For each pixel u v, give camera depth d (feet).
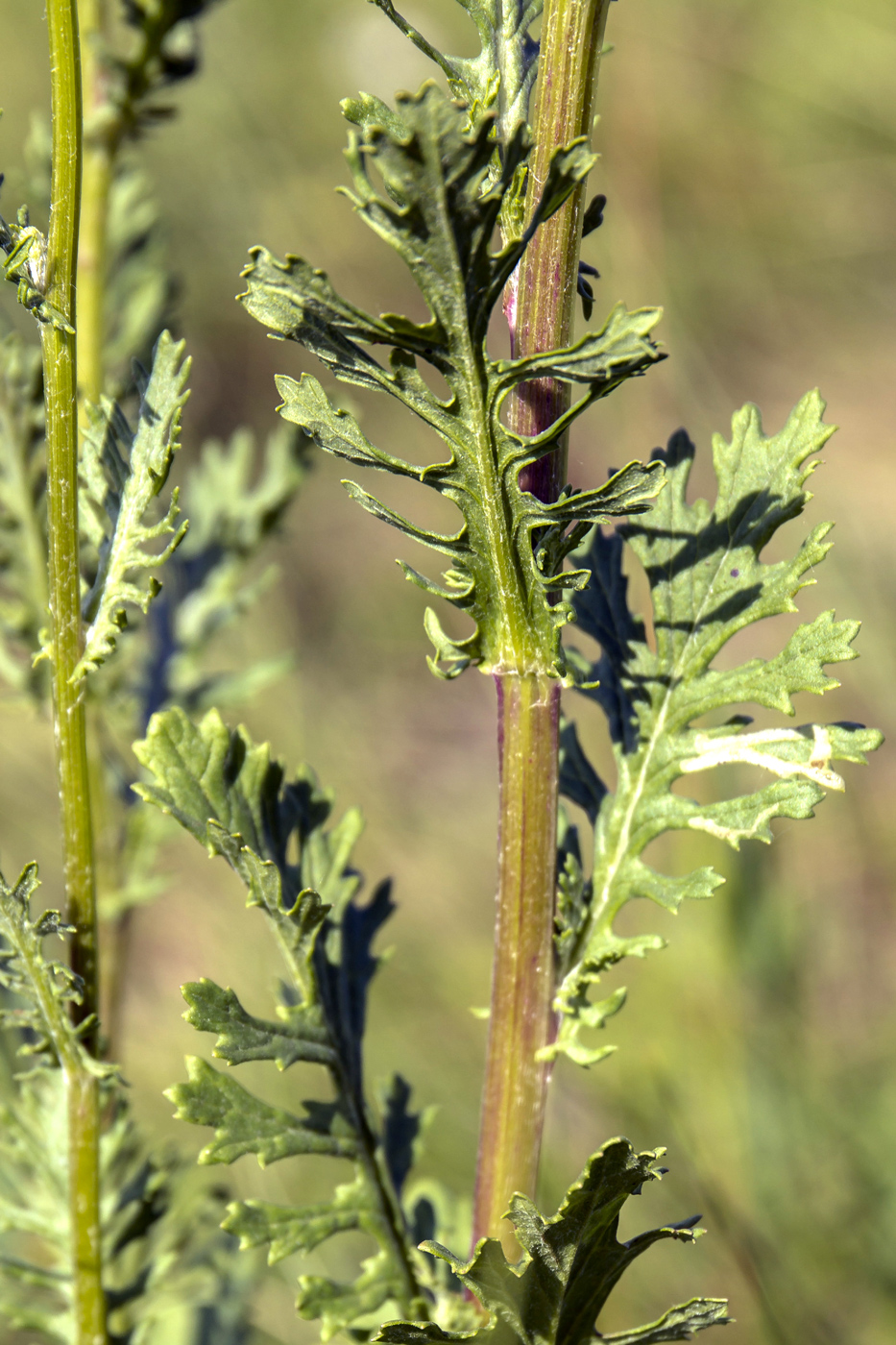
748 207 6.23
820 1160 2.75
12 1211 1.95
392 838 4.27
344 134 6.04
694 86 6.22
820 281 6.23
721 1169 2.71
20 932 1.82
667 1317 1.80
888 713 3.89
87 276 2.18
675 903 1.83
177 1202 2.13
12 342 2.13
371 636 5.39
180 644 2.37
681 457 1.87
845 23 6.15
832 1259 2.62
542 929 1.82
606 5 1.77
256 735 4.23
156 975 3.96
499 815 1.82
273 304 1.74
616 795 1.85
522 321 1.79
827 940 3.69
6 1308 1.93
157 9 2.15
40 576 2.17
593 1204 1.76
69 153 1.78
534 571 1.78
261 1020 1.83
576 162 1.71
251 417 6.10
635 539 1.87
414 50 5.72
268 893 1.82
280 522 2.43
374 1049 3.44
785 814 1.82
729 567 1.86
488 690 5.36
